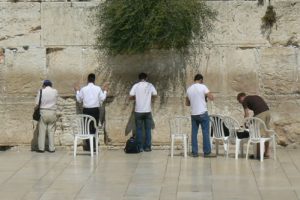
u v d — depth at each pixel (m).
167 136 18.53
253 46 18.45
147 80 18.53
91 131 17.52
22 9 18.62
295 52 18.38
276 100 18.45
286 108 18.45
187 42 18.25
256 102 16.52
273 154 17.08
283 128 18.45
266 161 16.19
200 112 16.75
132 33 17.73
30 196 12.39
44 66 18.64
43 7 18.59
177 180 13.80
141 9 17.52
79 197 12.25
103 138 18.64
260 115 16.44
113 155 17.44
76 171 15.02
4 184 13.56
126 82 18.55
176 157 16.95
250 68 18.45
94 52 18.58
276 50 18.39
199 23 18.06
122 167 15.49
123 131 18.59
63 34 18.59
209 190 12.76
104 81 18.59
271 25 18.39
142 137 18.14
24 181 13.87
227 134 16.88
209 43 18.42
